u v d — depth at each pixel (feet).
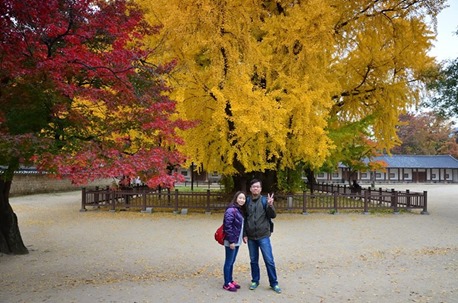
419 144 193.16
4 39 14.47
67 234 36.14
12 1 13.52
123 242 32.27
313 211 53.16
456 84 50.42
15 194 79.82
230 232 17.93
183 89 34.94
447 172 166.91
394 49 51.21
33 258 26.27
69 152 15.71
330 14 39.42
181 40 36.09
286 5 43.86
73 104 19.76
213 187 115.55
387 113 54.24
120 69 17.15
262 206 18.42
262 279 20.51
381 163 83.51
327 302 16.78
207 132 41.57
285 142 41.34
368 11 50.11
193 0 34.47
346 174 161.99
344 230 38.78
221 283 19.66
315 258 26.27
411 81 52.85
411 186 140.26
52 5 14.53
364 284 19.61
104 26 17.52
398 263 24.53
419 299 17.21
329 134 47.62
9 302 16.49
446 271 22.30
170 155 17.94
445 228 40.19
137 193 53.16
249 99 35.83
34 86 15.90
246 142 40.06
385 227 40.75
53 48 16.90
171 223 42.83
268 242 18.37
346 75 52.80
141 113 18.24
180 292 18.07
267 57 38.17
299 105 38.40
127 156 16.47
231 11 37.55
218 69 36.88
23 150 14.49
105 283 19.72
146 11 35.53
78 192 94.02
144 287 18.92
